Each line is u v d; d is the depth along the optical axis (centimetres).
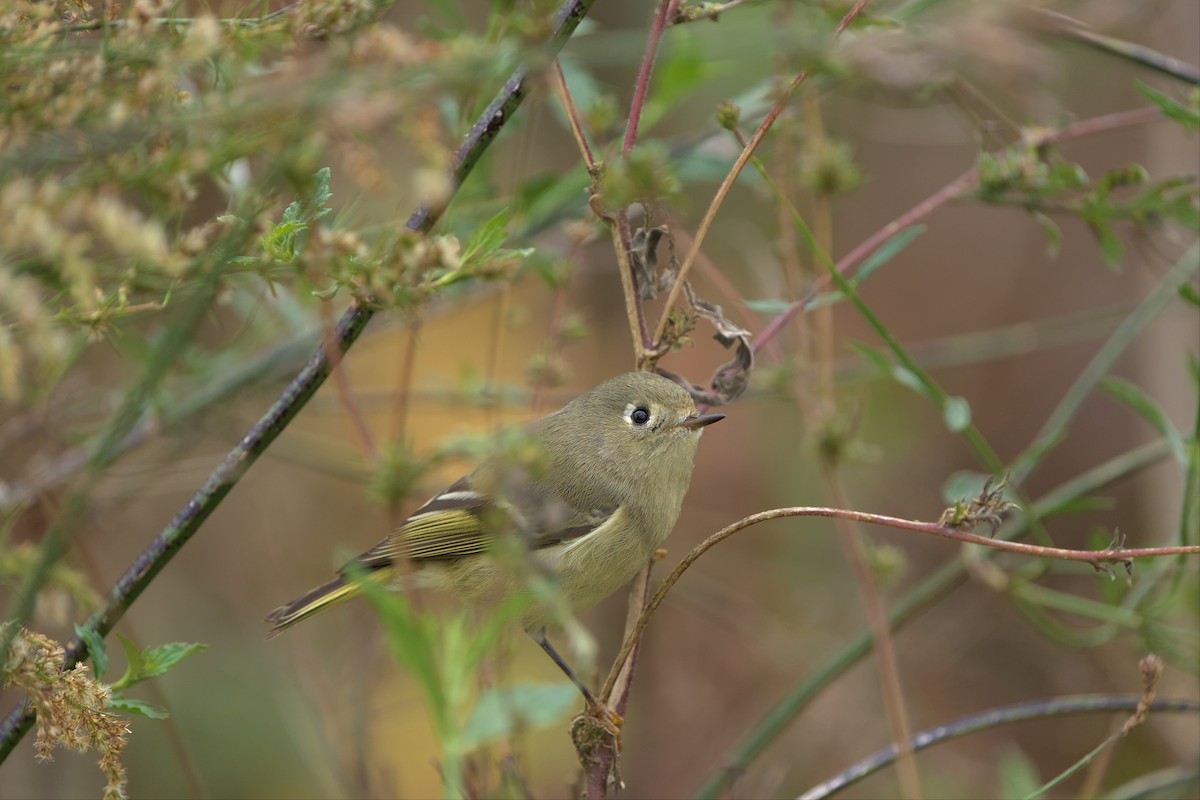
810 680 873
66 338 436
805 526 1318
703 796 852
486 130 535
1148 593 842
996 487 543
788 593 1292
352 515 1230
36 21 429
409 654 442
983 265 1597
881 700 1204
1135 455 908
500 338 1352
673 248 657
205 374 929
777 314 895
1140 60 825
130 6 429
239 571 1178
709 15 583
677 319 638
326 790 1002
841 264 748
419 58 413
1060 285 1571
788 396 862
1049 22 727
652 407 788
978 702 1257
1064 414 856
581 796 640
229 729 1091
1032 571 835
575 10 526
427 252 465
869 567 852
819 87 799
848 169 791
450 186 511
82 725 451
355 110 393
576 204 895
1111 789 1176
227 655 1130
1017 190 780
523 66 525
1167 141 1238
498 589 753
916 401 1496
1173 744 1129
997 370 1551
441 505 773
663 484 793
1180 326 1214
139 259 455
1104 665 1182
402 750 1085
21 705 518
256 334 975
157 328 939
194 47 418
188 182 450
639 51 575
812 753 1180
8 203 361
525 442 508
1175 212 765
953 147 1609
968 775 1173
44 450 844
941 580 884
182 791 1062
